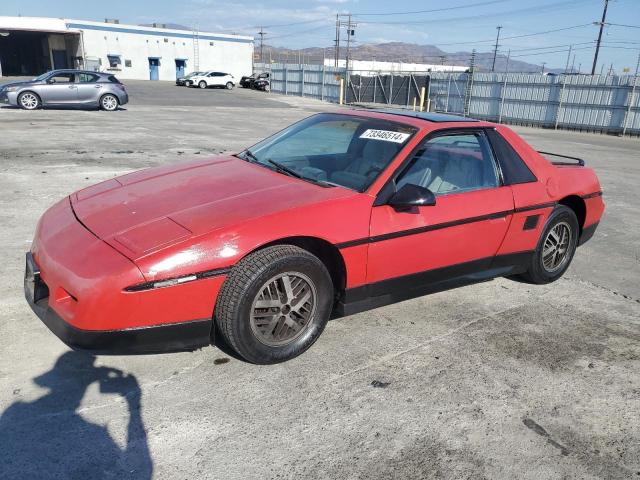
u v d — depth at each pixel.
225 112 23.28
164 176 3.73
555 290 4.61
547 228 4.39
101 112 19.31
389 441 2.57
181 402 2.75
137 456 2.37
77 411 2.63
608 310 4.24
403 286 3.61
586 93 25.27
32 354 3.08
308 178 3.56
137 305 2.64
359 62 74.88
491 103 30.05
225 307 2.87
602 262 5.49
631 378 3.25
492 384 3.09
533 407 2.91
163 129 14.96
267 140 4.43
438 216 3.58
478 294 4.41
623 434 2.74
